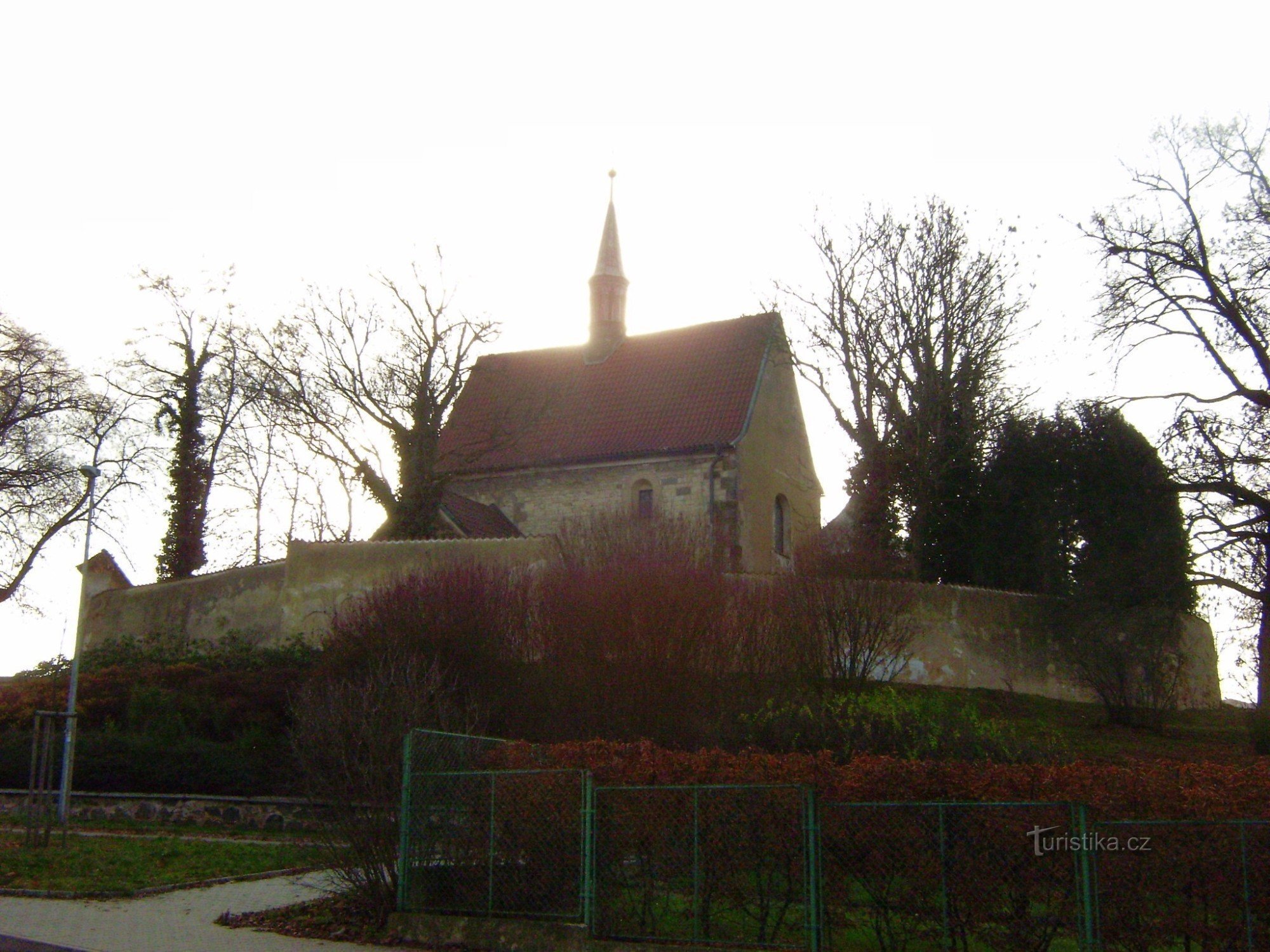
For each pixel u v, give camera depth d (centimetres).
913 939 1083
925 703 1991
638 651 2053
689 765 1260
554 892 1209
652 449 3903
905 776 1177
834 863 1118
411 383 3728
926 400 3294
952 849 1080
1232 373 2997
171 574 4081
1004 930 1055
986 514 3200
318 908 1358
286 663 2633
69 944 1184
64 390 3681
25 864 1630
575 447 4072
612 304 4616
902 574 2944
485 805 1259
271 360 3831
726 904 1146
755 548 3897
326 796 1341
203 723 2383
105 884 1527
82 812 2200
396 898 1284
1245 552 2788
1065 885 1040
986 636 2889
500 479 4156
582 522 2941
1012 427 3259
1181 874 1016
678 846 1171
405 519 3603
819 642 2344
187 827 2120
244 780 2205
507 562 2778
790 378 4366
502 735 2011
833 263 3538
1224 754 2325
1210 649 3284
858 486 3294
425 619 2175
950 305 3388
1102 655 2686
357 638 2205
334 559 2922
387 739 1333
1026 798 1136
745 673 2128
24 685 2689
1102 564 2897
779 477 4169
